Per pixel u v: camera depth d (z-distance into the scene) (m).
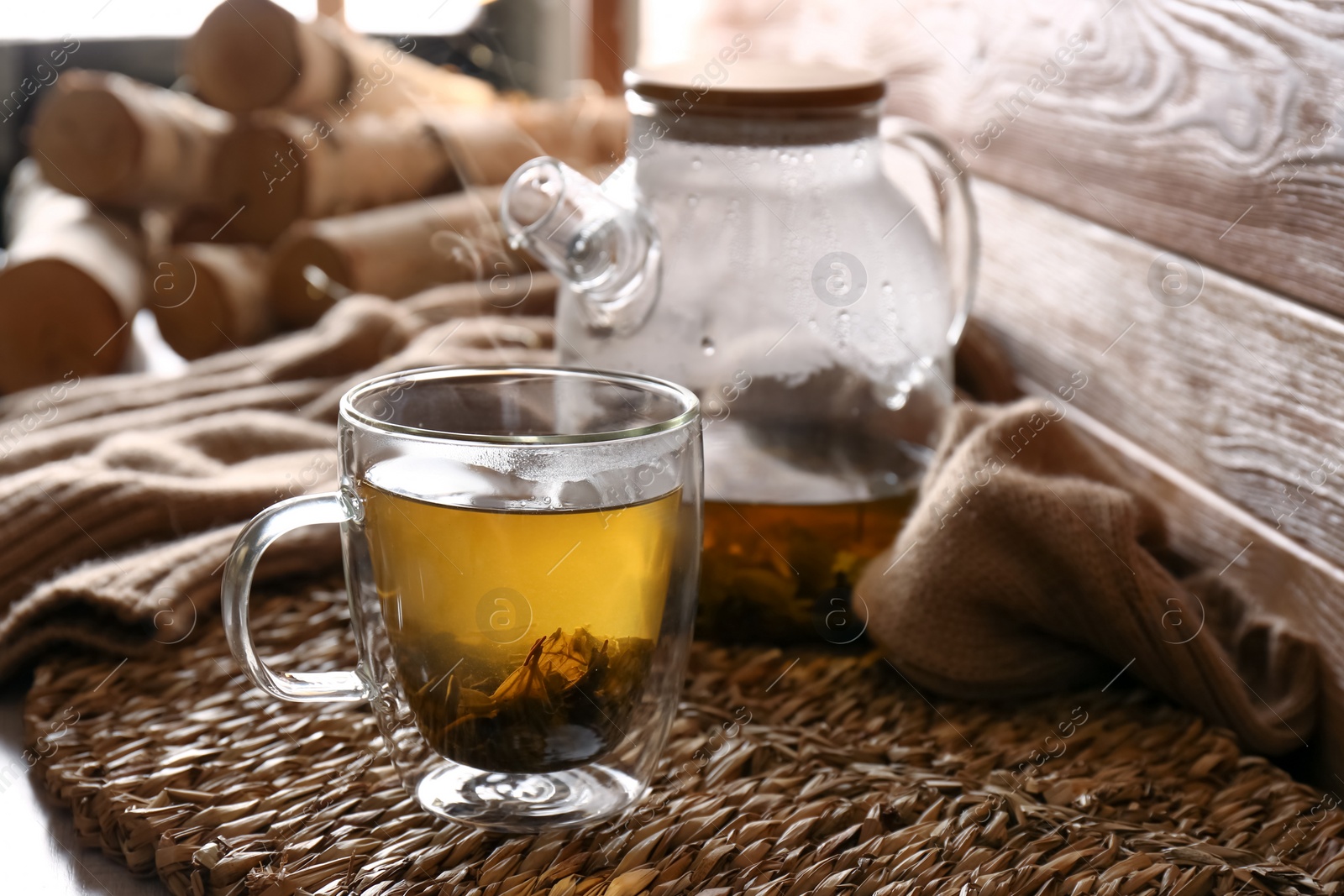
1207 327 0.76
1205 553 0.77
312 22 1.33
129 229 1.29
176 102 1.32
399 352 1.00
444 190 1.36
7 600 0.79
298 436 0.90
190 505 0.80
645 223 0.74
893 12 1.01
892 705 0.74
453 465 0.62
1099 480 0.78
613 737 0.65
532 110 1.43
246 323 1.21
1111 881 0.64
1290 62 0.71
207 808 0.67
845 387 0.75
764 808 0.67
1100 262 0.83
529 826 0.65
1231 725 0.71
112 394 0.97
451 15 1.59
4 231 1.67
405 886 0.63
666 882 0.63
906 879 0.64
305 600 0.80
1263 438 0.73
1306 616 0.71
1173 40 0.77
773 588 0.75
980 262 0.94
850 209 0.76
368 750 0.70
